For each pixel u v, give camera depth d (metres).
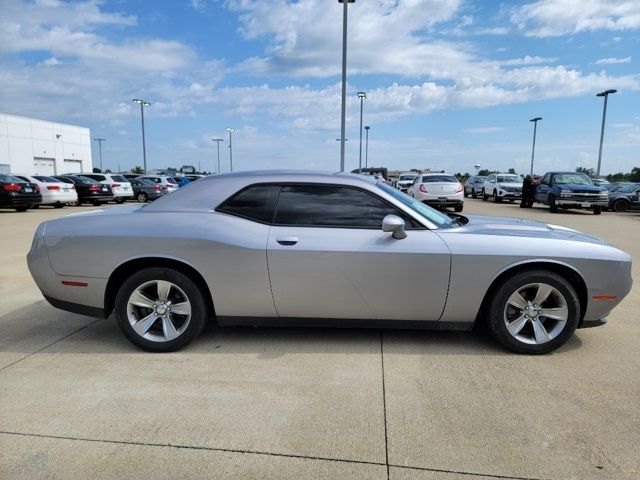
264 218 3.93
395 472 2.44
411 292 3.82
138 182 28.16
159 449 2.63
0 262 7.84
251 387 3.34
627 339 4.29
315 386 3.36
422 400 3.16
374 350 3.99
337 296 3.84
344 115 21.36
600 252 3.84
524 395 3.23
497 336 3.90
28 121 45.03
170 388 3.33
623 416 2.97
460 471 2.45
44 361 3.80
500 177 29.72
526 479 2.39
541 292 3.84
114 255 3.89
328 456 2.57
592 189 19.14
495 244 3.81
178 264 3.93
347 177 4.03
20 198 17.97
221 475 2.42
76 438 2.73
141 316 4.01
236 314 3.96
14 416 2.96
